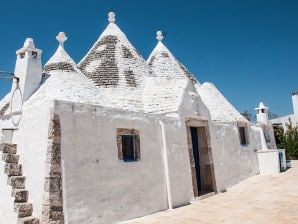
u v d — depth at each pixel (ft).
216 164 39.68
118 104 38.45
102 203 23.13
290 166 58.03
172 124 33.19
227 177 41.78
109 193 23.93
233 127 47.67
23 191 21.79
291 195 32.48
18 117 25.18
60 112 21.74
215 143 40.86
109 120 25.59
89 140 23.39
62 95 31.83
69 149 21.74
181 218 25.62
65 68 37.27
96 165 23.43
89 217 21.86
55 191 20.15
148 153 29.07
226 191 38.99
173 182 31.04
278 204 28.86
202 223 23.75
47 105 21.94
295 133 80.18
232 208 28.76
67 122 22.04
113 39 48.47
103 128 24.85
